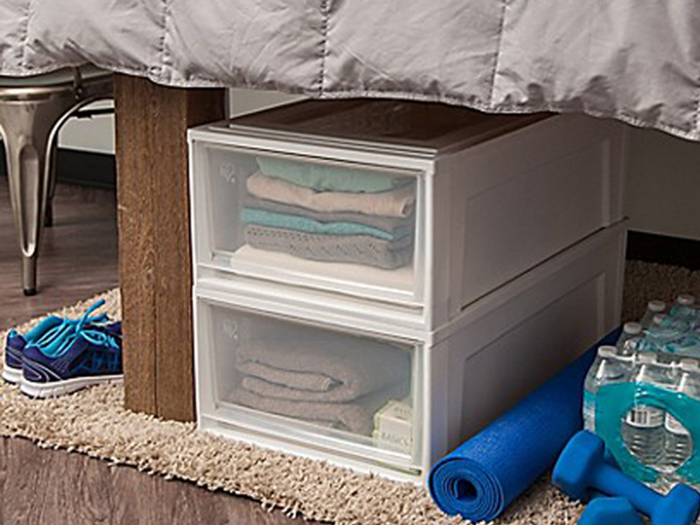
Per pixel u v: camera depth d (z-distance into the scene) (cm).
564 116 194
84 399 204
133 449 184
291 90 163
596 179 213
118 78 185
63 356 205
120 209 192
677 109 141
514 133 179
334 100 201
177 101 181
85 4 174
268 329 184
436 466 166
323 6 158
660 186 273
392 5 153
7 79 253
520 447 168
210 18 165
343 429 181
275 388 185
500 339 187
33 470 182
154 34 171
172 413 197
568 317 211
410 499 169
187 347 192
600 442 167
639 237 279
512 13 147
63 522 167
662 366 173
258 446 186
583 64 144
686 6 137
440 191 163
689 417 168
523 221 188
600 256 218
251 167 178
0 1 181
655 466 173
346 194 171
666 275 265
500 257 183
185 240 187
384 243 169
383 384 176
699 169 268
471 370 180
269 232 179
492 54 150
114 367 211
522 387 198
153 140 185
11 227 314
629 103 143
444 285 168
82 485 178
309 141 171
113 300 253
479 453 163
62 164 361
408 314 168
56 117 253
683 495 157
